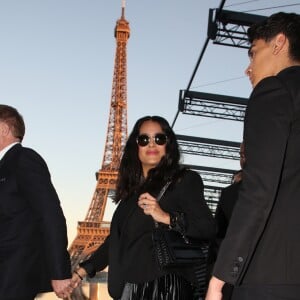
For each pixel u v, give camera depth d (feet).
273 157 8.29
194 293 13.46
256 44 10.19
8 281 14.23
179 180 14.35
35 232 14.90
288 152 8.55
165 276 13.19
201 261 13.37
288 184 8.59
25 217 14.84
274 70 9.87
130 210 14.39
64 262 14.65
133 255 13.71
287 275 8.39
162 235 13.37
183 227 13.26
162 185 14.44
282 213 8.55
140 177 15.60
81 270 16.40
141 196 13.47
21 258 14.51
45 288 15.01
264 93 8.84
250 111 8.89
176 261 13.05
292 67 9.27
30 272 14.61
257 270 8.55
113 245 14.58
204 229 13.51
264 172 8.26
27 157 15.10
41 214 14.57
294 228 8.50
